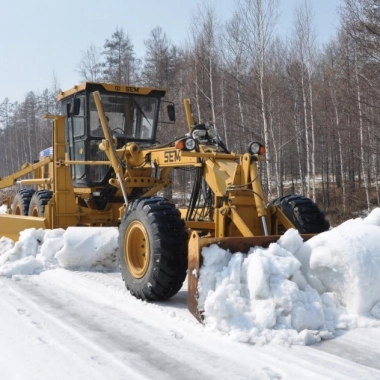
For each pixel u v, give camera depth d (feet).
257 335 12.67
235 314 13.29
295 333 12.69
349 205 69.41
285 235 14.92
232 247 14.52
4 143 194.59
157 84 102.22
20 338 13.14
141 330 13.78
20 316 15.14
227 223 16.98
